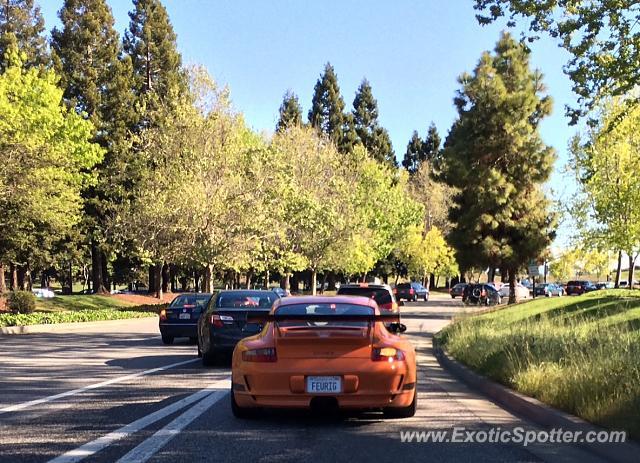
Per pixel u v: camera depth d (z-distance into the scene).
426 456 7.02
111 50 50.03
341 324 8.69
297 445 7.41
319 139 59.34
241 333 14.53
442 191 81.94
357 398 8.18
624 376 8.64
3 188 29.73
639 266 102.25
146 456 6.86
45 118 34.97
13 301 34.31
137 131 51.56
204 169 38.84
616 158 35.75
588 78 14.06
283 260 46.53
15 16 48.91
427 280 85.81
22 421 8.66
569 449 7.39
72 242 50.91
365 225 56.44
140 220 39.41
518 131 40.19
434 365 15.98
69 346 20.28
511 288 41.56
